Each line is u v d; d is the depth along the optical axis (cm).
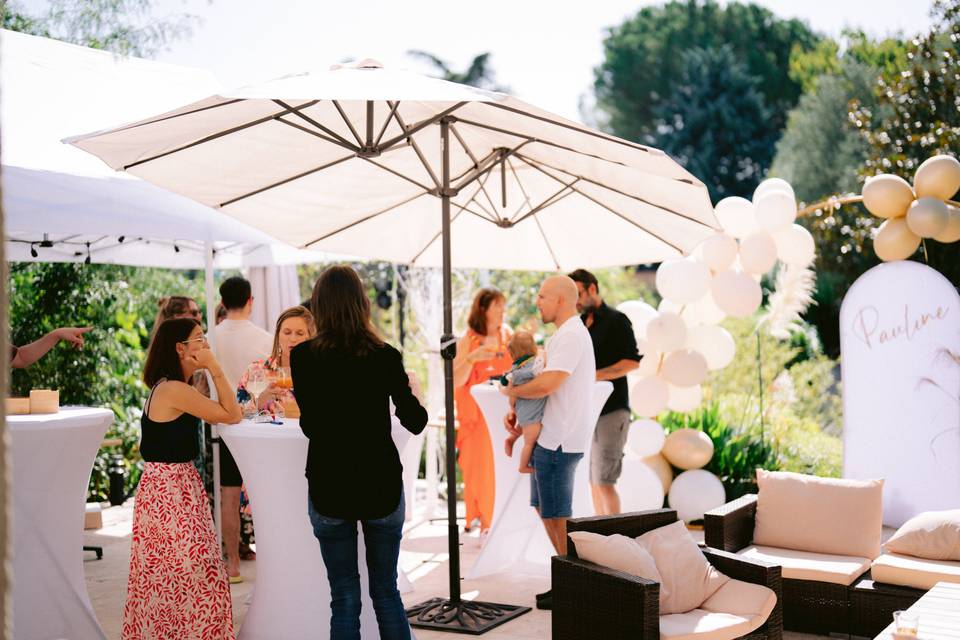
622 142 398
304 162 497
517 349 537
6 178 461
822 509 514
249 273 893
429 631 486
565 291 526
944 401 642
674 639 375
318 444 387
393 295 1157
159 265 834
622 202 541
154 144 419
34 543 415
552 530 530
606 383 594
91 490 897
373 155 438
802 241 699
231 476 584
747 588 418
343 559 394
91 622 433
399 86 392
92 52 626
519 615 512
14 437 403
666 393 709
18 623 412
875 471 662
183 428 420
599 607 391
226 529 588
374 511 384
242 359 614
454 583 509
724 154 2681
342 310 388
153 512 415
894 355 657
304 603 441
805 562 486
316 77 411
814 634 479
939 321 645
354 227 602
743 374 1173
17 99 538
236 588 578
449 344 489
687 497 714
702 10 2853
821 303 1367
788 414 959
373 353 388
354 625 393
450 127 489
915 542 479
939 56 1070
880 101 1131
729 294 688
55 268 914
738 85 2680
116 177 509
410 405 396
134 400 958
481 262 661
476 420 702
